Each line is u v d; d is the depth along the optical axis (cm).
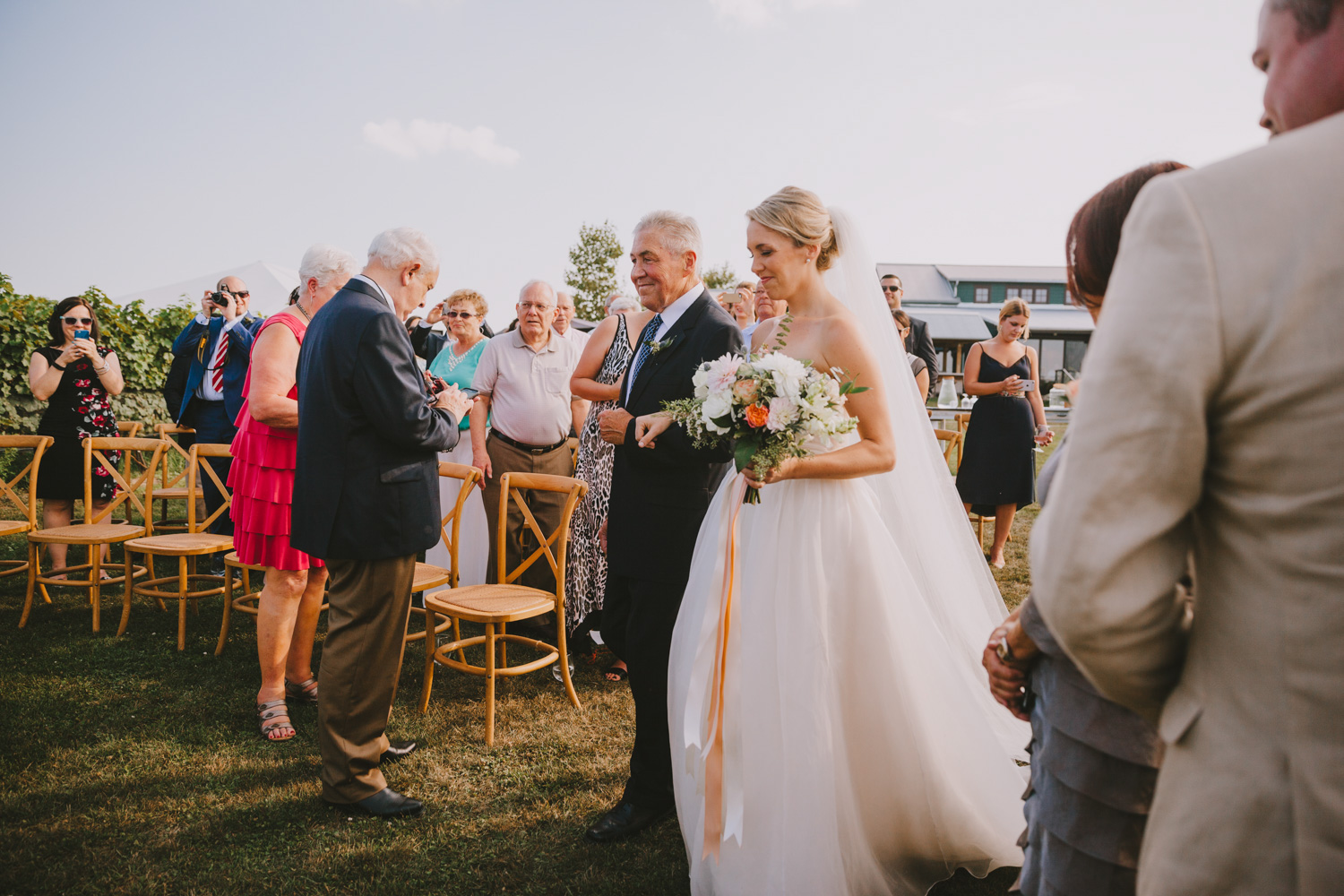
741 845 199
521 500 378
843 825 204
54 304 827
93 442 489
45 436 483
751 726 207
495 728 343
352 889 233
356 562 263
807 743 200
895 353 267
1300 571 76
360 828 264
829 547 214
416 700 375
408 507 264
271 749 318
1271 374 76
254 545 333
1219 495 83
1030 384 571
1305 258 75
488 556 467
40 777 293
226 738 327
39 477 525
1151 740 117
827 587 211
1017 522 807
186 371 626
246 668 405
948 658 232
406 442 257
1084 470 84
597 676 412
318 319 267
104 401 541
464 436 502
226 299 582
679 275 277
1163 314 80
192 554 432
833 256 243
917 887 223
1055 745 127
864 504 226
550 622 459
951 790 222
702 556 235
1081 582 84
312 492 256
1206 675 85
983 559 292
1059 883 125
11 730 329
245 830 262
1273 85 93
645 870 242
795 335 231
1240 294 77
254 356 327
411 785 293
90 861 243
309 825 265
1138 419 81
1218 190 80
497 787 292
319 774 299
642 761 265
